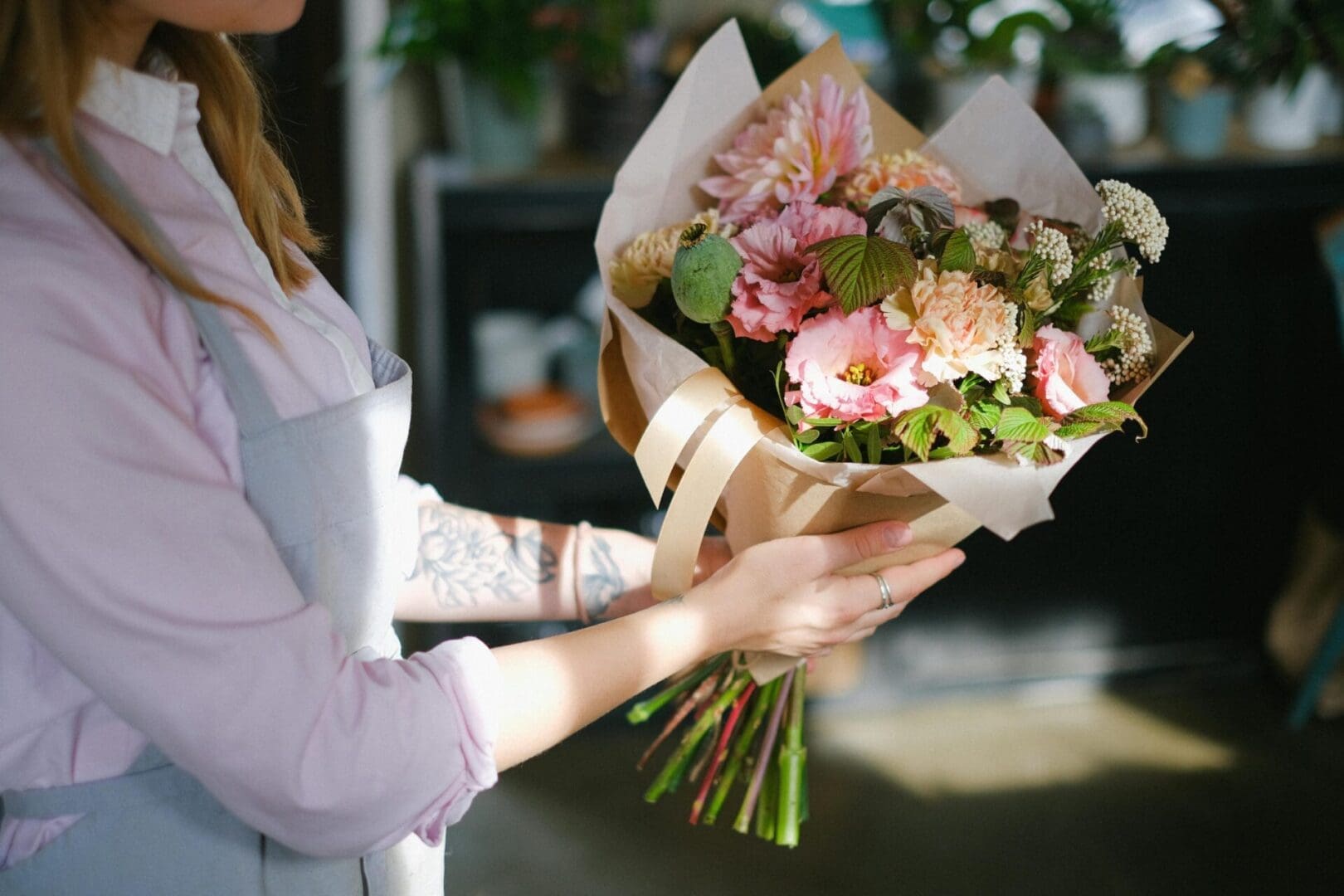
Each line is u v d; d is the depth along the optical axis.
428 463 2.34
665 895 1.93
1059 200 1.07
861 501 0.97
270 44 2.04
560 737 0.87
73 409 0.74
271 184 0.94
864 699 2.43
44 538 0.74
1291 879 1.97
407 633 2.43
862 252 0.92
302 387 0.84
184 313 0.80
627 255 1.03
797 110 1.05
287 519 0.83
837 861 2.01
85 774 0.83
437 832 0.84
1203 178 2.21
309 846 0.80
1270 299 2.31
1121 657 2.48
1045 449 0.93
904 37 2.30
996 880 1.96
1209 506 2.41
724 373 1.00
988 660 2.45
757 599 0.94
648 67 2.29
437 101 2.38
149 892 0.84
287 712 0.77
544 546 1.06
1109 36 2.30
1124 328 0.98
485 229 2.10
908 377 0.91
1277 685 2.50
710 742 1.13
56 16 0.76
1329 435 2.39
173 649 0.75
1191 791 2.19
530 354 2.34
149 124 0.84
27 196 0.77
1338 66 1.82
